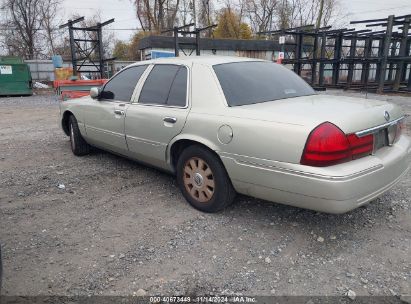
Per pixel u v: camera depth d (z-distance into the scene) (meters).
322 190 3.03
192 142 4.05
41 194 4.67
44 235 3.63
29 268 3.08
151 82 4.66
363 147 3.23
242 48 31.50
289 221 3.84
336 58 23.73
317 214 3.99
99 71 22.72
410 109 12.88
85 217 4.01
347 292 2.76
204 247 3.38
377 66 24.67
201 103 3.94
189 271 3.03
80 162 6.04
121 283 2.89
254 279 2.92
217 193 3.85
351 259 3.18
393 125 3.66
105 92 5.40
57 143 7.48
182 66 4.34
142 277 2.96
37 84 28.27
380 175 3.25
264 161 3.34
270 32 24.91
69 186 4.94
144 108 4.56
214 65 4.14
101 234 3.64
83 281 2.91
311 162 3.07
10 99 19.39
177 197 4.51
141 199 4.48
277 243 3.43
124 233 3.65
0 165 5.91
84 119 5.83
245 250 3.32
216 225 3.77
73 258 3.22
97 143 5.78
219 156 3.70
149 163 4.83
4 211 4.18
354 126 3.16
